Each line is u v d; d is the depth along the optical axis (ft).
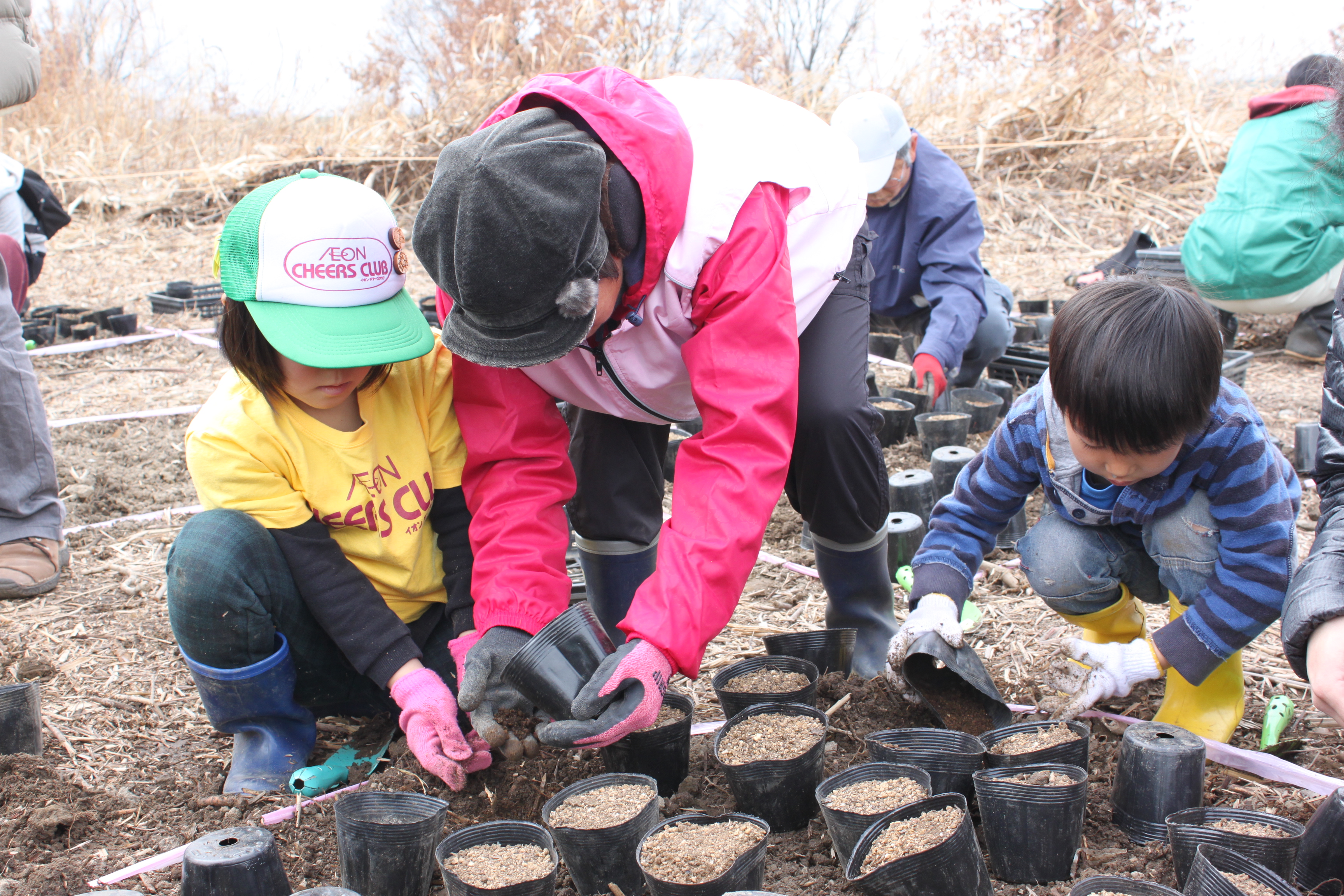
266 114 48.14
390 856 5.84
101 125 45.06
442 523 7.86
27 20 11.84
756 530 5.98
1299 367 19.48
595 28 44.50
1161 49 39.24
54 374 20.81
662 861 5.56
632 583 8.63
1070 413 6.25
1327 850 5.60
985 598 10.59
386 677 7.00
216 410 7.12
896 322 18.39
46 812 6.78
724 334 6.12
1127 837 6.31
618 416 7.82
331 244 6.53
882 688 7.77
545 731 5.65
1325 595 5.49
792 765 6.39
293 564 7.11
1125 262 22.81
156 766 7.85
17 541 10.91
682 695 7.38
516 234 5.15
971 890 5.33
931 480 12.00
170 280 30.86
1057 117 38.09
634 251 5.87
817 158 7.11
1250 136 18.74
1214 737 7.40
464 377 7.39
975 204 15.83
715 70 47.06
